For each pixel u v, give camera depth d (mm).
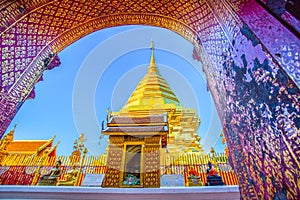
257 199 2443
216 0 3365
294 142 1550
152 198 7426
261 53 1929
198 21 4480
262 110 2039
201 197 7312
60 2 4324
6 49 3646
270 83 1816
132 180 8203
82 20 5102
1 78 3574
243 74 2424
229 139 3494
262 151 2154
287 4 1592
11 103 3842
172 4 4801
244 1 2248
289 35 1531
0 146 10883
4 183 8930
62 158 10609
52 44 4824
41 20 4316
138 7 5160
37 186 7891
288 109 1590
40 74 4672
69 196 7633
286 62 1562
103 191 7625
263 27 1860
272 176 1987
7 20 3562
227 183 8469
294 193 1618
